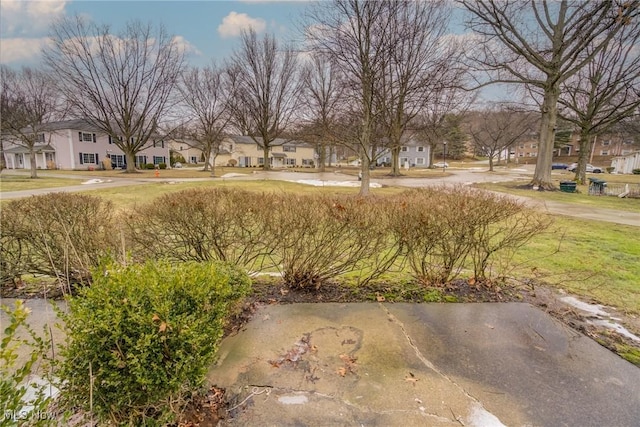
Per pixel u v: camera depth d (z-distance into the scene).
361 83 11.02
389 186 19.08
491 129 41.44
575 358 2.34
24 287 3.69
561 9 14.47
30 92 23.20
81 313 1.53
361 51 10.48
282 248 3.48
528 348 2.46
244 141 50.59
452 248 3.52
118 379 1.52
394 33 10.55
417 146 53.81
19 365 2.26
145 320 1.55
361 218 3.26
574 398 1.94
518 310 3.09
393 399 1.93
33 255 3.50
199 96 31.39
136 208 3.74
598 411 1.83
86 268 3.28
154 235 3.43
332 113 13.76
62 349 1.56
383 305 3.18
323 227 3.28
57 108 24.30
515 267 4.10
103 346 1.52
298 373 2.17
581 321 2.88
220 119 33.00
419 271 3.68
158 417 1.71
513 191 15.30
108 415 1.56
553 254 4.67
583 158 19.59
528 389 2.02
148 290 1.67
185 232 3.38
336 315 2.98
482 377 2.13
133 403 1.58
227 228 3.38
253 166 50.41
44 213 3.41
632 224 7.70
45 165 33.62
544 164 16.25
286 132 35.75
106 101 26.66
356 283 3.70
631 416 1.80
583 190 16.27
